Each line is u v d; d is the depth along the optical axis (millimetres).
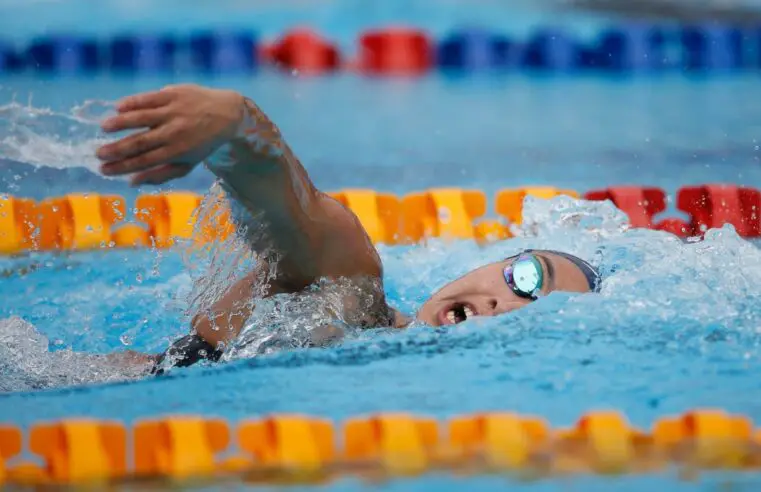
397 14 30625
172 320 8617
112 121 4934
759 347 6770
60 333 8398
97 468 5191
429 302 7434
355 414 5734
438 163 16297
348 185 14914
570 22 29109
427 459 5320
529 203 11188
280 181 5906
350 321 6840
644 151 16734
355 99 22141
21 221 11703
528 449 5398
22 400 6203
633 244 9312
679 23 28203
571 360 6582
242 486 5035
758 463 5242
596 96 22312
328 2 32062
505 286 7328
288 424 5465
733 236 8703
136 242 11578
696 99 21516
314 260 6547
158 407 5914
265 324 6922
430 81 24719
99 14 29375
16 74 22375
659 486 4977
